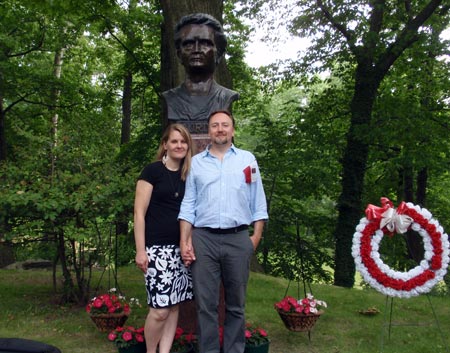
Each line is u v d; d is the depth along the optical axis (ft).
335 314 16.94
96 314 12.84
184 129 10.23
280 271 36.76
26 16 39.88
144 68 39.50
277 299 19.24
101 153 17.63
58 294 19.49
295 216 38.27
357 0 36.52
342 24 38.40
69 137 17.51
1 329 14.48
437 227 11.12
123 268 25.89
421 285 11.17
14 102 41.91
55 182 15.94
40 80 41.11
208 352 9.53
